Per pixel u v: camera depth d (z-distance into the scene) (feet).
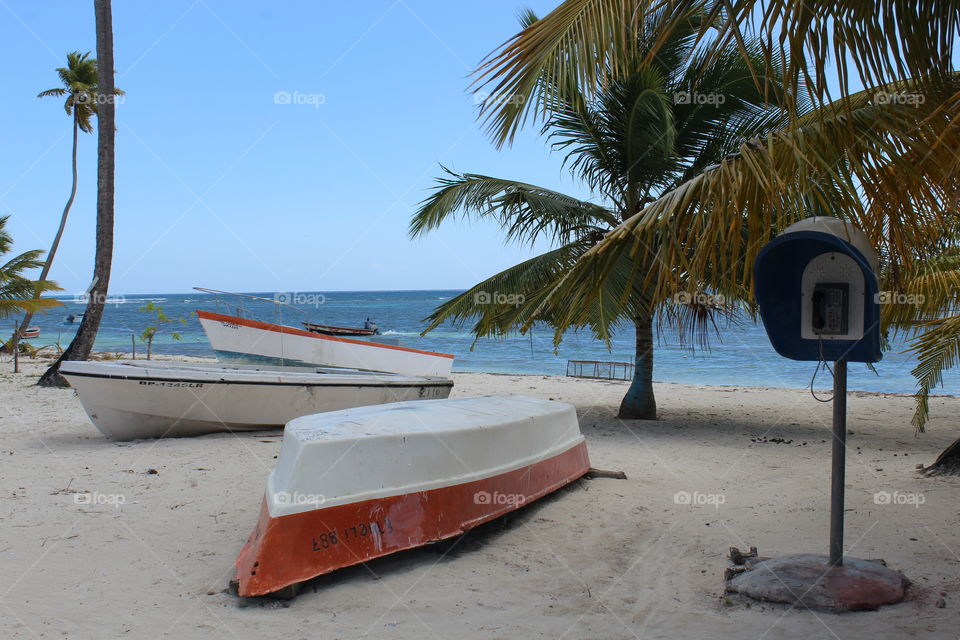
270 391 34.94
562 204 38.68
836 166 13.38
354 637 12.60
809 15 12.45
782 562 15.44
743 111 36.47
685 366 94.94
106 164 55.67
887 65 13.15
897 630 12.42
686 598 14.52
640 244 14.23
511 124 13.91
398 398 38.83
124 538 18.30
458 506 17.52
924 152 13.12
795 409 48.26
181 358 90.63
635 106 34.73
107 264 56.24
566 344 137.28
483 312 39.63
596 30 13.07
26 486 23.66
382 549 15.84
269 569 14.25
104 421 32.65
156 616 13.46
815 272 13.82
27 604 13.99
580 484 24.44
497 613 13.78
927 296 26.81
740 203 13.14
